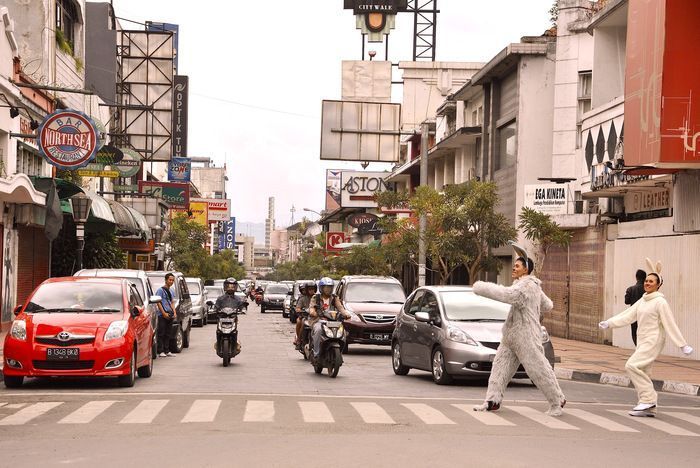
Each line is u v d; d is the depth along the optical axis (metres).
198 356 24.31
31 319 15.79
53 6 34.00
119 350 15.59
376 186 75.25
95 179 44.78
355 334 25.94
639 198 28.75
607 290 30.69
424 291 19.56
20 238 31.66
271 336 33.81
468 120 49.28
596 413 13.41
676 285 25.67
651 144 22.02
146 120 52.78
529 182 39.53
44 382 16.81
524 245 37.97
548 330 36.09
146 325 17.84
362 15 52.25
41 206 32.34
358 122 43.03
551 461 8.98
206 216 112.56
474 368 17.03
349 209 87.56
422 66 62.06
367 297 27.69
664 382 18.31
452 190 32.78
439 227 32.81
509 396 15.66
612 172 27.48
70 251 36.97
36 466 8.48
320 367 19.02
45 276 35.31
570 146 37.00
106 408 12.81
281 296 63.16
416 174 64.56
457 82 62.22
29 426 11.13
